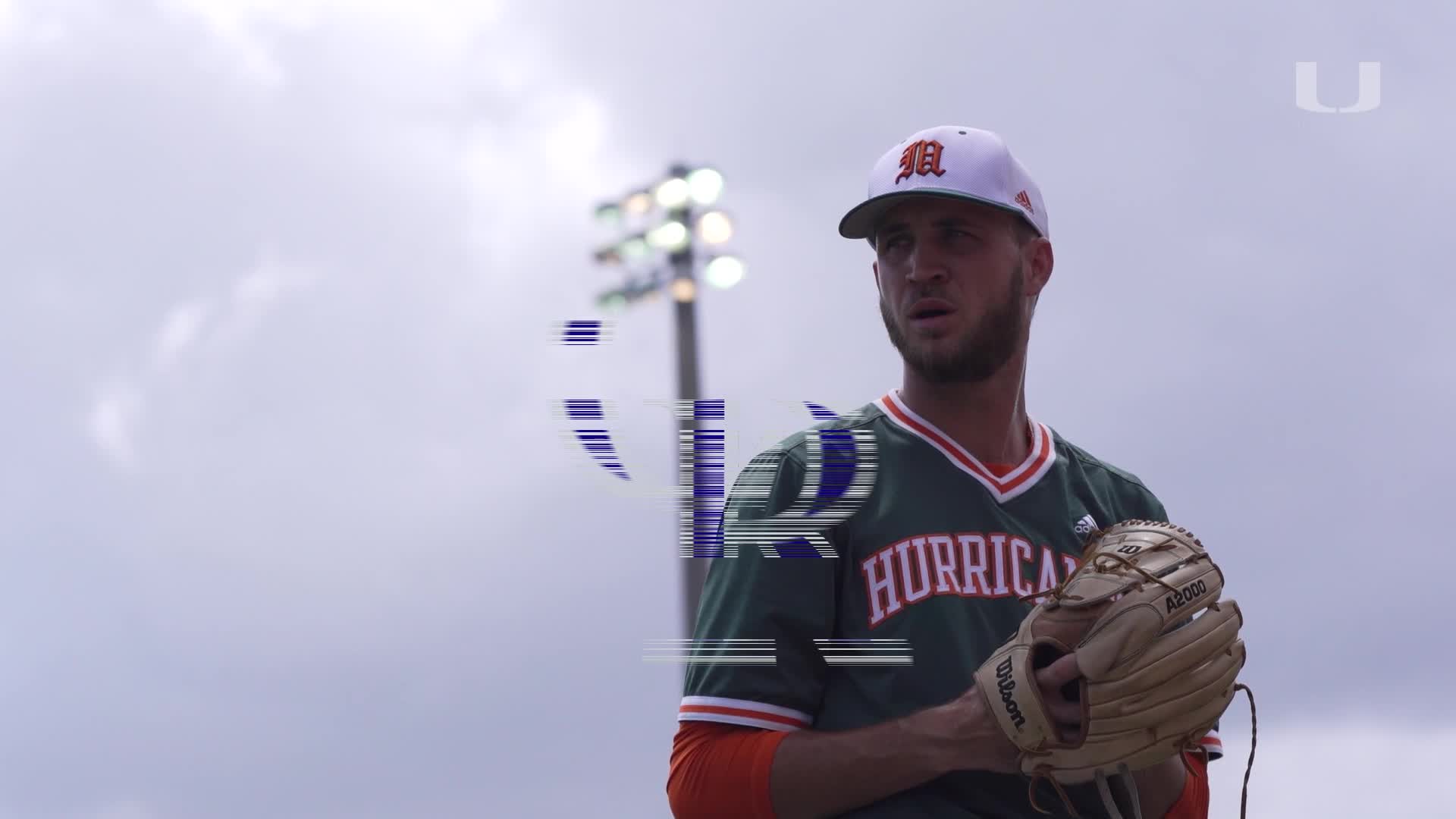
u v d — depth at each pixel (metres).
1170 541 2.68
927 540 2.78
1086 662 2.52
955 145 2.84
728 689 2.71
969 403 2.89
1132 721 2.55
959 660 2.69
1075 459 3.06
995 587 2.77
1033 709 2.50
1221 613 2.67
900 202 2.86
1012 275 2.86
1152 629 2.54
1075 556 2.87
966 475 2.86
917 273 2.83
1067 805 2.59
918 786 2.66
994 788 2.69
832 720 2.74
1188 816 2.92
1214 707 2.66
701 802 2.69
